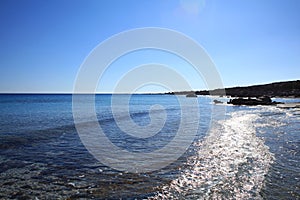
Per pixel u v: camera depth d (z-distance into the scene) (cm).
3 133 1869
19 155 1247
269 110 4062
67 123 2520
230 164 1047
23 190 798
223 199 701
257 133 1823
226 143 1501
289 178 859
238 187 788
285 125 2227
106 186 828
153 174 952
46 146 1466
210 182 844
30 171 994
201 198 712
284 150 1274
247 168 980
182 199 709
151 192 770
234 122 2525
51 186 833
